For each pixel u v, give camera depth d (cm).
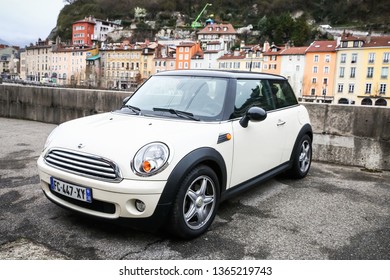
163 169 282
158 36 13375
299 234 334
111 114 385
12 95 1089
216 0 15450
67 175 299
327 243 318
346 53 6925
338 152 637
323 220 369
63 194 306
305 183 501
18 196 406
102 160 288
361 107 613
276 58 7744
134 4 16038
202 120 343
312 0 13138
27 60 12675
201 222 321
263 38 11238
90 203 295
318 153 655
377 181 526
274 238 324
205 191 323
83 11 16288
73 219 345
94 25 13725
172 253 291
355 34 10544
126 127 326
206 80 388
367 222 368
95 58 10381
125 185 276
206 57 8681
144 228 290
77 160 301
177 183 287
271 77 465
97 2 16525
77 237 310
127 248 295
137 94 419
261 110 359
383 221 371
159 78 425
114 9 16150
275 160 439
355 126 620
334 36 10512
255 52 8006
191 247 302
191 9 15788
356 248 311
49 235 312
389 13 11375
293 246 310
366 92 6788
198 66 8812
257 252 298
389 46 6456
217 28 11656
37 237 308
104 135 312
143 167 279
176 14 15350
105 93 913
